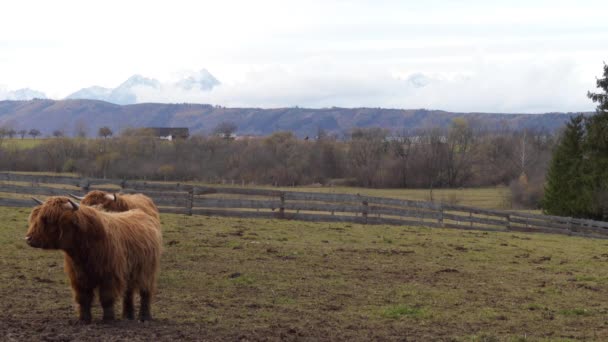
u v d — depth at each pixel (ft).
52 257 46.98
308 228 72.38
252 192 79.25
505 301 42.22
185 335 28.86
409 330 33.32
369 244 64.59
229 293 40.14
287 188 185.88
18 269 42.47
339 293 41.91
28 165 181.98
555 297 44.45
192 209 76.28
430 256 59.67
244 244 57.88
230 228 67.15
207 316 33.68
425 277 49.26
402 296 42.06
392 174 211.20
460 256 61.11
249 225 70.69
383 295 42.11
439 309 38.86
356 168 212.64
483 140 244.22
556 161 133.39
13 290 36.76
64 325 29.12
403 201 86.28
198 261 49.52
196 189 77.46
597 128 128.36
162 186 76.59
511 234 88.63
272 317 34.47
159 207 76.23
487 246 70.03
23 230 56.80
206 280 43.29
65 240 27.43
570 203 128.77
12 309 32.30
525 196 166.09
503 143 236.63
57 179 74.64
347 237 68.13
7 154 183.11
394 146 225.35
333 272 48.91
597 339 33.35
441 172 216.33
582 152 131.95
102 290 29.12
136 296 37.09
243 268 47.91
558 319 37.78
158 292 39.19
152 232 31.55
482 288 46.34
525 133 248.52
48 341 26.21
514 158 221.87
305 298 39.99
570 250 73.97
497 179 220.43
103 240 28.25
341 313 36.55
